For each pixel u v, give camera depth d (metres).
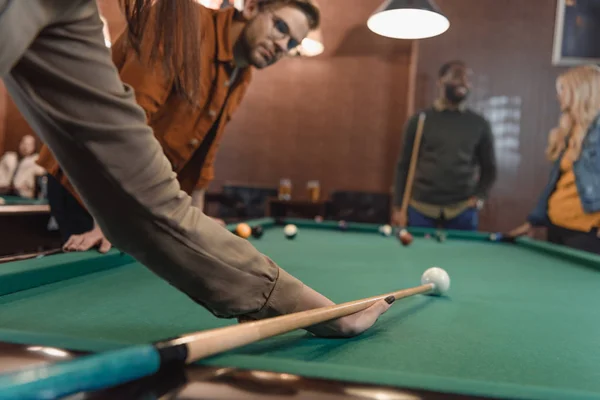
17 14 0.58
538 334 1.19
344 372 0.72
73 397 0.59
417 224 4.60
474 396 0.68
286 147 6.93
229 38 2.24
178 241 0.79
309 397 0.67
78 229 2.26
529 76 5.67
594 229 3.64
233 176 7.05
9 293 1.33
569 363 0.98
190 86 0.99
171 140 2.21
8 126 7.56
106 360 0.55
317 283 1.75
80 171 0.72
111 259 1.74
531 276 2.09
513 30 5.67
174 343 0.65
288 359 0.83
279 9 2.44
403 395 0.67
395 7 3.03
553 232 3.90
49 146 0.72
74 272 1.58
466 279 1.96
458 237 3.48
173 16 0.95
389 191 6.73
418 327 1.20
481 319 1.31
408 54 6.60
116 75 0.72
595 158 3.60
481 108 5.76
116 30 3.78
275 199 6.03
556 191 3.87
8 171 6.77
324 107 6.82
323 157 6.86
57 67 0.67
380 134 6.72
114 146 0.70
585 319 1.37
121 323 1.14
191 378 0.68
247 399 0.66
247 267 0.88
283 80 6.88
